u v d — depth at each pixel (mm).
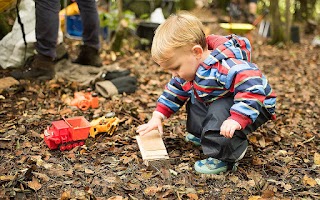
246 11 7707
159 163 2154
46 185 1972
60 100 3027
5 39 3561
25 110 2830
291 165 2244
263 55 5164
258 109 1970
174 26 2018
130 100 3098
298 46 6047
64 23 4633
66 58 3770
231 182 2057
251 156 2336
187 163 2205
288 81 3986
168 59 2025
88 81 3385
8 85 3146
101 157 2258
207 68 2051
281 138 2584
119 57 4430
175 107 2346
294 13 7973
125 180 2041
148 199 1903
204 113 2242
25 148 2311
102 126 2459
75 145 2340
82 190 1944
